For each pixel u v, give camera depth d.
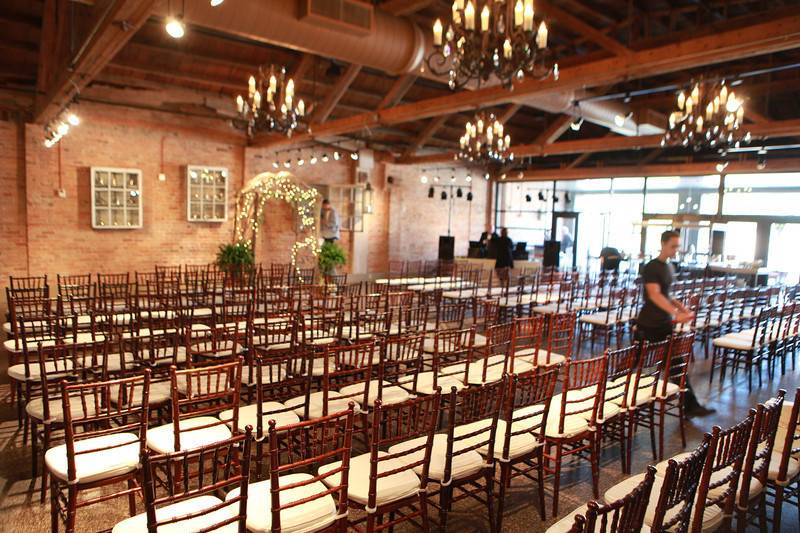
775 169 12.31
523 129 14.46
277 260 12.79
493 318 6.78
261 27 5.29
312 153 13.38
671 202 14.97
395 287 9.51
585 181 16.83
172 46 8.65
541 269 12.51
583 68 6.16
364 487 2.60
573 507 3.45
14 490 3.43
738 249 13.88
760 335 6.56
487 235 15.71
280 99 6.29
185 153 11.11
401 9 6.42
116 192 10.22
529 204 18.34
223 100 11.05
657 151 14.48
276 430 2.13
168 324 5.97
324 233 12.46
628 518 1.83
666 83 10.48
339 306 5.99
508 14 4.21
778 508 2.88
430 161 14.32
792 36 4.73
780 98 11.08
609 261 14.31
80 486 2.66
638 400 3.96
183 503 2.43
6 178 9.21
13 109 9.12
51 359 4.55
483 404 3.41
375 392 3.89
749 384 5.96
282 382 4.02
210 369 2.94
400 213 15.71
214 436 3.09
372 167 14.68
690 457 2.10
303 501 2.24
